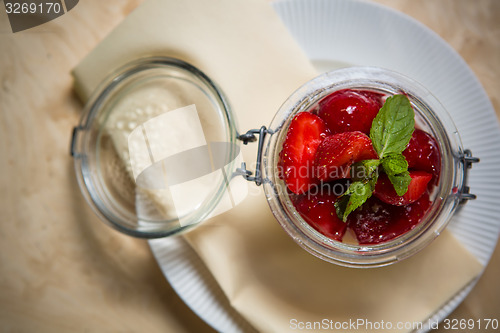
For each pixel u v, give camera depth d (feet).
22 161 0.95
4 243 0.95
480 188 0.79
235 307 0.80
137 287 0.94
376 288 0.80
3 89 0.95
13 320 0.94
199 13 0.83
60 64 0.94
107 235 0.94
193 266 0.83
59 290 0.94
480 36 0.90
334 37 0.84
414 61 0.82
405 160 0.63
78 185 0.95
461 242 0.79
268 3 0.83
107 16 0.94
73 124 0.95
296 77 0.82
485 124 0.80
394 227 0.68
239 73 0.82
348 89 0.70
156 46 0.84
